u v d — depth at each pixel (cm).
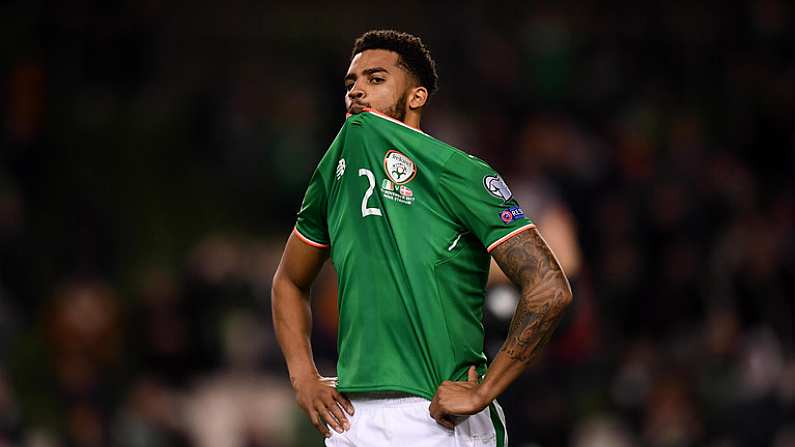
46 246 4609
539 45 5703
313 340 3547
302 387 1157
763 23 6059
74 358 3828
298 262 1211
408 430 1071
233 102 5603
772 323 4203
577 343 1964
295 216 5275
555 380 2362
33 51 5484
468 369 1088
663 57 6012
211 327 4050
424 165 1092
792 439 3688
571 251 1972
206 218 5281
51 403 3931
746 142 5356
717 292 4328
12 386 3841
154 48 5816
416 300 1070
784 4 6125
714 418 3778
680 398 3772
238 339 4109
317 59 6172
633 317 4281
